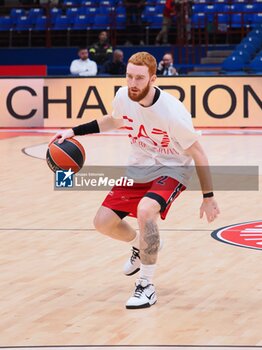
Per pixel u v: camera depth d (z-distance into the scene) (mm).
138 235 6242
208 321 5414
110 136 17344
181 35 23859
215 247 7637
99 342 4973
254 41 22922
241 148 14844
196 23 24500
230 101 18141
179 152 5797
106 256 7348
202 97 18156
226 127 18203
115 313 5629
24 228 8609
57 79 18547
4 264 7086
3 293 6168
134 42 24938
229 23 24438
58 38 25156
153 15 25031
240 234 8180
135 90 5457
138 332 5176
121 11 25094
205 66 22938
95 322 5414
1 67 21391
